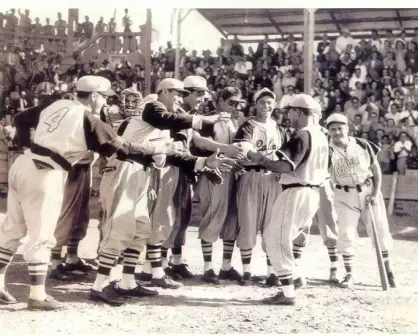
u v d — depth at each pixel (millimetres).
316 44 16734
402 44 14281
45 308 4398
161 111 4898
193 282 5656
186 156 5031
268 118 5680
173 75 16734
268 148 5531
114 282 5020
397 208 11516
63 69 16891
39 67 16828
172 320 4234
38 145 4359
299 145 4602
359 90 13984
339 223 5543
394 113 13227
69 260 5809
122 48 16844
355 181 5512
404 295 5156
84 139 4461
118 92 16094
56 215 4457
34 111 5688
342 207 5566
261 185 5555
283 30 16984
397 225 10922
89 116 4457
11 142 14016
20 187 4352
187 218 5812
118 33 16734
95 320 4195
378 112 13500
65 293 5008
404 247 8273
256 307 4676
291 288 4750
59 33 17172
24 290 5078
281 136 5734
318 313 4492
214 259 7059
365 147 5551
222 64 16344
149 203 5258
